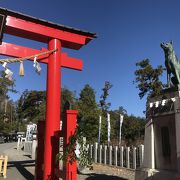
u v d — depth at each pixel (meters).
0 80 43.09
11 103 87.12
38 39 14.15
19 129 85.75
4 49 13.61
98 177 15.01
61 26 14.12
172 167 9.51
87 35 14.76
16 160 24.84
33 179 14.84
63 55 15.05
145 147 10.74
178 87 9.52
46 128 13.14
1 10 12.99
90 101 42.00
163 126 9.98
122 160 17.69
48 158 12.44
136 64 33.06
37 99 68.19
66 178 9.98
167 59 10.07
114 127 40.72
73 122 10.18
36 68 12.56
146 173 10.17
